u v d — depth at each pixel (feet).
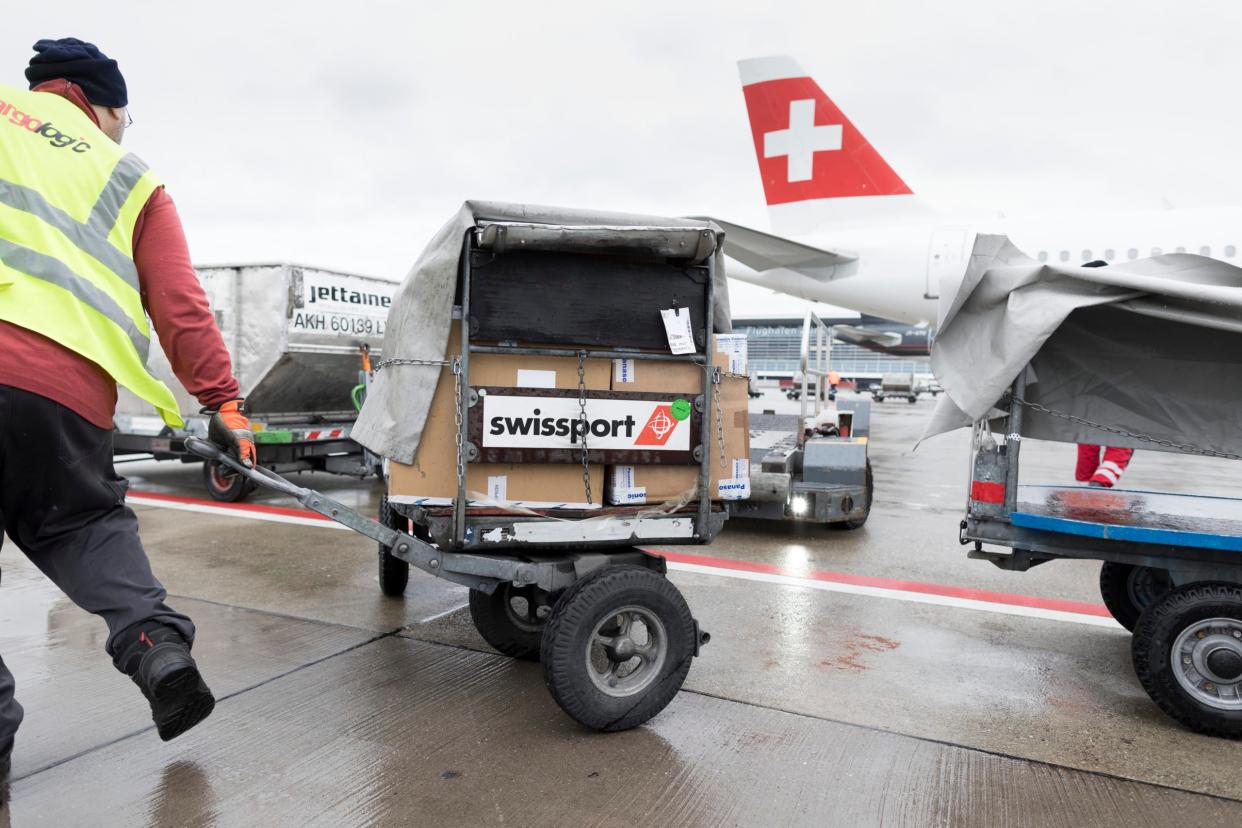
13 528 7.21
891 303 45.62
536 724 9.23
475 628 12.64
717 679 10.80
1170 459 45.93
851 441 21.34
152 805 7.34
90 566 7.06
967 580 16.42
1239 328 9.77
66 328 6.49
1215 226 38.14
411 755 8.42
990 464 10.98
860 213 48.08
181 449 24.93
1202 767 8.57
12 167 6.66
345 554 17.49
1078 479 22.13
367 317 27.91
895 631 13.05
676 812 7.42
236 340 25.30
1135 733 9.40
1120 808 7.69
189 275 7.55
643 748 8.71
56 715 9.20
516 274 8.75
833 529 21.65
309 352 25.66
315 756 8.35
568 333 8.97
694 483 9.68
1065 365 11.51
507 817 7.26
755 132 50.19
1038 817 7.50
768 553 18.65
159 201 7.51
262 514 22.27
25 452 6.51
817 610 14.12
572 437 9.00
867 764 8.47
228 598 14.10
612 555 9.64
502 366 8.82
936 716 9.76
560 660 8.43
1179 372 11.16
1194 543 9.56
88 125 7.36
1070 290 10.40
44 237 6.56
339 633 12.32
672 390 9.46
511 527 8.91
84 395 6.68
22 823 7.00
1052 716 9.84
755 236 42.86
